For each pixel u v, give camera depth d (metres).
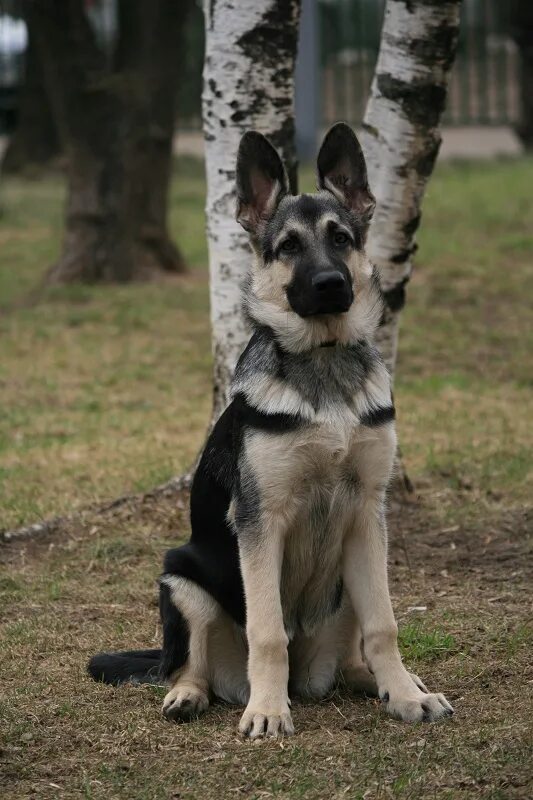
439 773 5.85
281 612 6.57
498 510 10.46
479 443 12.41
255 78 9.55
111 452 12.70
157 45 20.73
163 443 12.90
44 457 12.59
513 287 19.34
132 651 7.57
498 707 6.63
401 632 7.78
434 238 22.36
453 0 9.41
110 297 20.22
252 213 7.25
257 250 7.21
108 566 9.50
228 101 9.60
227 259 9.77
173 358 17.08
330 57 37.09
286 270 6.89
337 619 7.09
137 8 20.62
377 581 6.73
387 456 6.71
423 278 20.14
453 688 7.00
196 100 37.38
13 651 7.88
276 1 9.44
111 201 20.98
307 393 6.59
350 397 6.65
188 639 6.94
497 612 8.16
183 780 5.95
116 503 10.71
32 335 18.30
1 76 40.62
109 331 18.47
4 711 6.85
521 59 33.31
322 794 5.72
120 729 6.60
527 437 12.62
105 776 6.05
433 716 6.50
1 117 40.62
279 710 6.45
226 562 6.89
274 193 7.21
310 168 29.09
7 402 15.16
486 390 14.91
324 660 7.15
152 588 9.02
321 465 6.58
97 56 20.27
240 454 6.63
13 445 13.19
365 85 36.97
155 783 5.93
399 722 6.52
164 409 14.67
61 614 8.57
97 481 11.62
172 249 21.94
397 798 5.63
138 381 16.06
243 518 6.58
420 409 14.04
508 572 9.06
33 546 10.05
